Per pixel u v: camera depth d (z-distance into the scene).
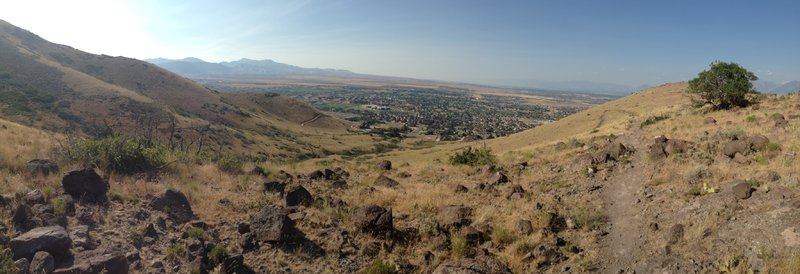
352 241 11.17
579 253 10.55
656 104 75.00
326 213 12.84
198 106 171.88
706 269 8.65
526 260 10.21
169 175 15.23
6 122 23.53
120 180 13.60
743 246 9.12
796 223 9.12
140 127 108.38
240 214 12.50
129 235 9.65
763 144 16.67
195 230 10.44
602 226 12.30
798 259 8.02
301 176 18.80
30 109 101.06
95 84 133.88
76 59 193.38
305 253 10.31
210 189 14.56
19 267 7.24
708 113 36.62
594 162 19.69
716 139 20.67
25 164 12.42
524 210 13.82
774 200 10.83
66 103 113.88
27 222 8.90
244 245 10.30
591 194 15.62
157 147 18.25
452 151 82.06
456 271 8.85
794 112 26.45
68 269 7.46
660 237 10.73
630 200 14.30
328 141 158.62
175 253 9.23
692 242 9.90
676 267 8.96
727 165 15.43
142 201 11.80
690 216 11.37
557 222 12.73
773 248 8.69
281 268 9.62
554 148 30.34
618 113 77.19
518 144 77.19
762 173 13.59
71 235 8.81
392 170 23.12
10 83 117.06
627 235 11.41
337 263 10.10
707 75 37.69
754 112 30.95
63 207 9.79
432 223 12.45
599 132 47.62
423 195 15.77
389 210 11.95
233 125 161.62
